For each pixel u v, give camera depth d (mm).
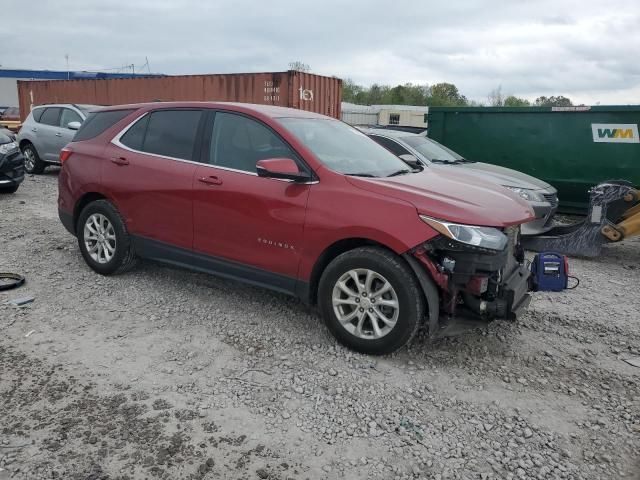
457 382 3920
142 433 3197
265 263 4562
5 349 4145
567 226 7945
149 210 5246
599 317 5273
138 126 5516
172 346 4285
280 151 4570
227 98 17531
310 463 3012
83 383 3703
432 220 3859
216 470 2924
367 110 39594
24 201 10133
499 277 4102
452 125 11484
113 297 5227
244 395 3637
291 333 4574
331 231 4164
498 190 4777
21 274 5789
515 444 3246
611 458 3154
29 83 23641
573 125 10211
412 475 2951
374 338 4113
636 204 7641
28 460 2936
